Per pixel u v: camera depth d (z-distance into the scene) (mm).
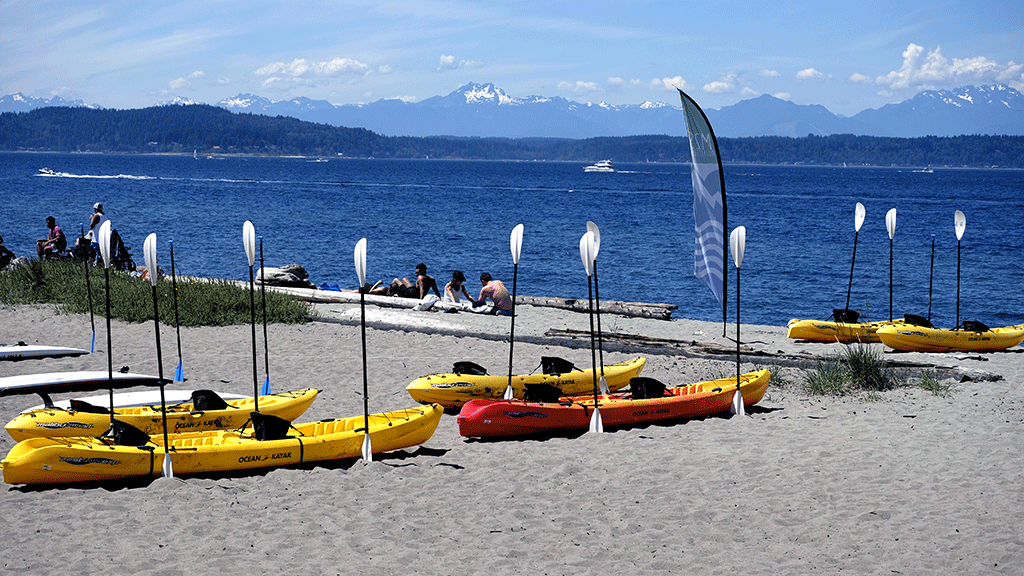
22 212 48906
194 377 11656
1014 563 5852
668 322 17406
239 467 7949
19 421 8156
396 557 6086
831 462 8336
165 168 168375
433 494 7469
